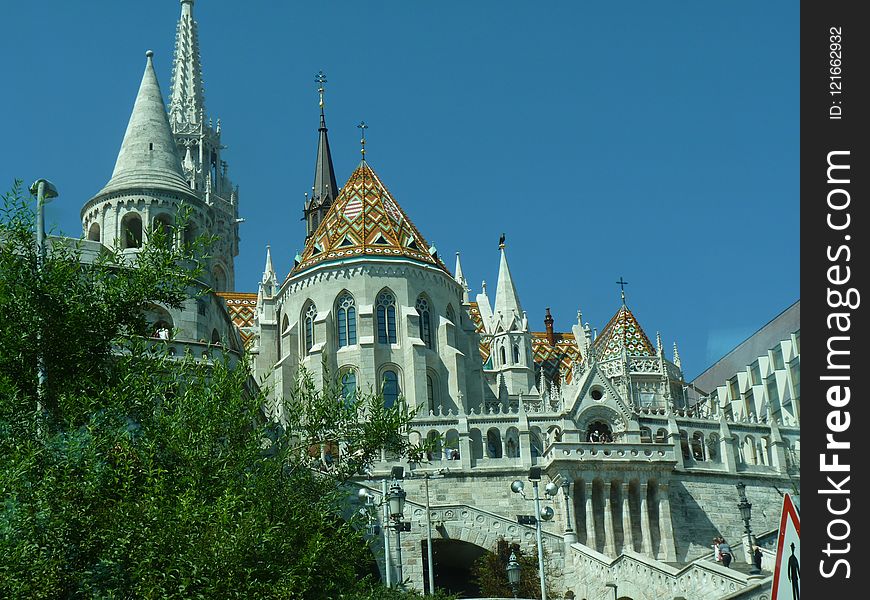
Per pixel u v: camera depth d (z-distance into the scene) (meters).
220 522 29.39
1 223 34.59
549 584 61.84
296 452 39.75
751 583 46.56
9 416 30.98
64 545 28.80
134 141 78.75
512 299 100.69
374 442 35.91
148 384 33.84
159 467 31.22
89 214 76.81
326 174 145.50
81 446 30.38
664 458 71.69
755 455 79.50
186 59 142.38
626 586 56.41
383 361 85.19
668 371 102.06
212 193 134.62
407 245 90.12
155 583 28.44
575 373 84.75
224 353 37.09
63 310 33.44
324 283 87.19
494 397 91.44
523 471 72.81
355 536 34.12
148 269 35.59
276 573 30.23
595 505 70.44
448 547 64.06
